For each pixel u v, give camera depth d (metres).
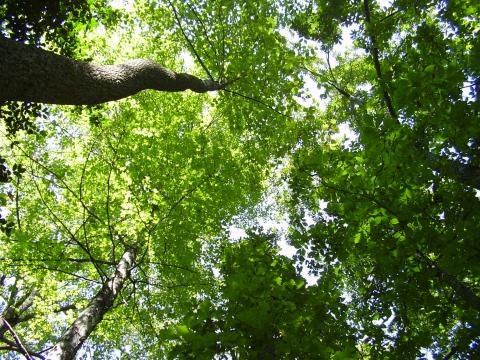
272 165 7.92
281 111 7.31
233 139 10.04
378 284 4.35
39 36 4.27
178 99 8.84
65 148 7.61
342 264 4.94
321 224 4.10
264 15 6.91
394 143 3.01
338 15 6.56
